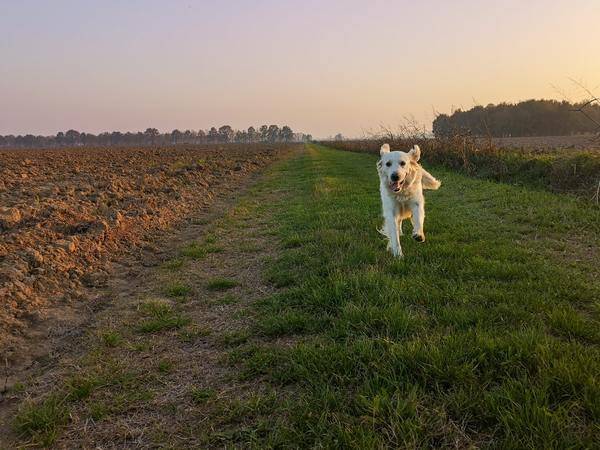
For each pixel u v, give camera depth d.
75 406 3.14
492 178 14.04
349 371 3.11
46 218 8.77
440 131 20.86
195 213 11.27
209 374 3.44
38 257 6.09
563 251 5.96
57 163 27.23
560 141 30.12
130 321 4.59
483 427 2.51
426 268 5.20
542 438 2.27
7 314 4.66
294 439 2.53
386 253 6.03
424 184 7.78
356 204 10.40
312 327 3.96
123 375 3.48
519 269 4.95
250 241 7.90
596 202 8.66
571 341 3.25
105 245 7.48
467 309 3.88
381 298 4.23
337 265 5.45
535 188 11.52
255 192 14.87
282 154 47.09
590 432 2.30
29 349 4.15
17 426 2.96
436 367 2.92
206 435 2.68
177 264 6.57
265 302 4.79
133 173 20.33
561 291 4.31
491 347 3.10
